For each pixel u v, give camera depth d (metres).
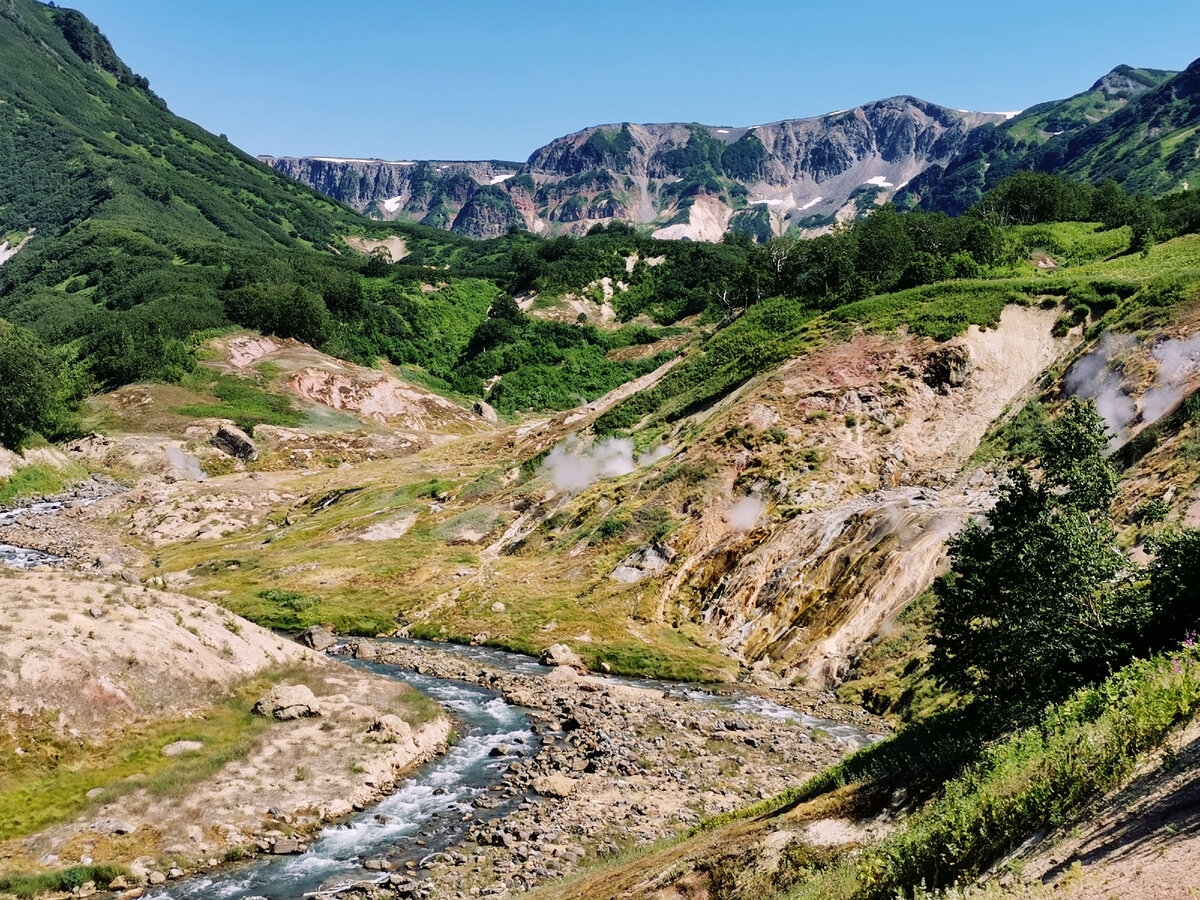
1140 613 17.19
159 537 88.88
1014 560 18.64
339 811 28.62
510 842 26.39
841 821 17.05
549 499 80.06
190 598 40.50
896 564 51.12
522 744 36.53
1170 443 45.88
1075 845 9.38
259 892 23.25
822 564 55.38
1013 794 11.76
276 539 83.25
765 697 46.12
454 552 74.44
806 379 74.19
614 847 26.08
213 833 26.16
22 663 29.84
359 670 42.28
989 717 18.03
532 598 61.66
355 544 78.00
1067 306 73.81
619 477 77.44
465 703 42.47
